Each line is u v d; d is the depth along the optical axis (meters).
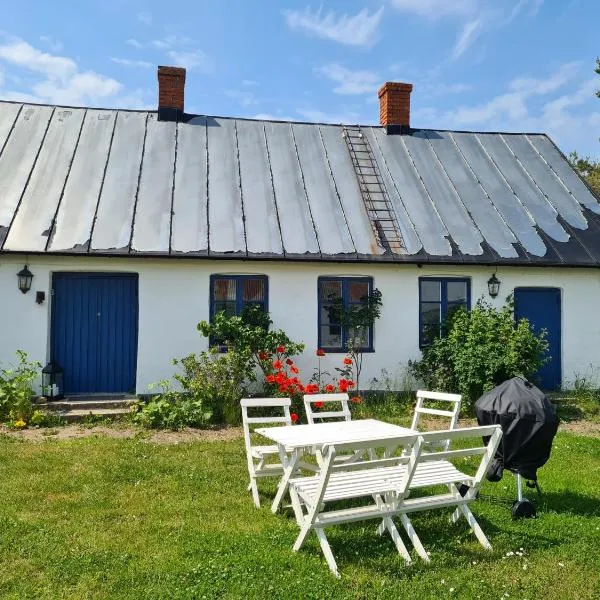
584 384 12.32
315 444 5.19
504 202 13.43
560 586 4.30
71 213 11.23
